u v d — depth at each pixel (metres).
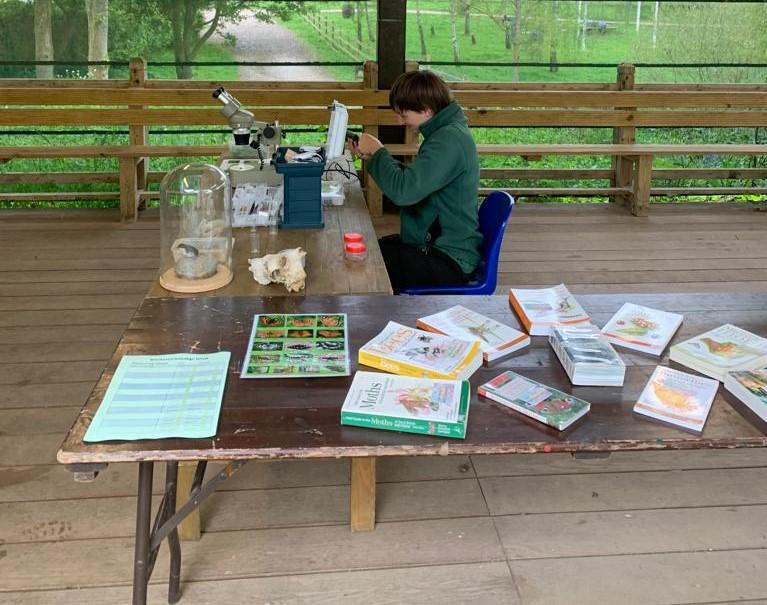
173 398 1.51
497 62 6.02
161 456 1.34
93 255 4.44
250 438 1.39
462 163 2.87
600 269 4.44
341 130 3.00
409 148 5.19
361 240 2.52
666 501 2.34
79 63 5.36
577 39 6.03
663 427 1.46
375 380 1.57
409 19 5.97
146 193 5.36
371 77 5.25
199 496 1.58
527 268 4.43
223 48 5.80
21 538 2.13
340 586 1.98
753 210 5.67
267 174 3.10
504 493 2.37
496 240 2.87
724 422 1.49
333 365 1.66
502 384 1.58
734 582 2.01
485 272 2.94
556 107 5.41
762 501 2.35
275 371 1.63
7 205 5.37
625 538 2.17
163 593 1.95
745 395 1.54
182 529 2.11
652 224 5.30
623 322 1.92
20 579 1.98
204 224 2.40
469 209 2.96
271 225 2.79
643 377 1.67
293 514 2.25
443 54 6.09
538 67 6.07
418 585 1.98
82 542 2.12
